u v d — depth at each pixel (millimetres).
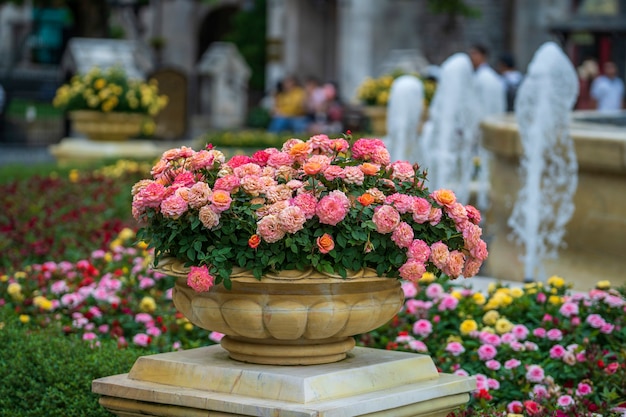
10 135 27359
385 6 30938
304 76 34812
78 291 6027
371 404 3180
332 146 3568
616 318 5207
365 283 3318
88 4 30250
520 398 4578
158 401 3340
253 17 40188
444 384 3420
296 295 3258
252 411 3139
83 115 16016
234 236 3244
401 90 11023
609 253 6754
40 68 34156
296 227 3170
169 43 44562
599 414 4305
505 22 31234
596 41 25656
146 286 6238
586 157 6695
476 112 10133
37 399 4352
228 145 18875
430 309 5410
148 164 15023
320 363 3383
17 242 8312
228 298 3303
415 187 3457
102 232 8617
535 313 5309
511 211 7801
